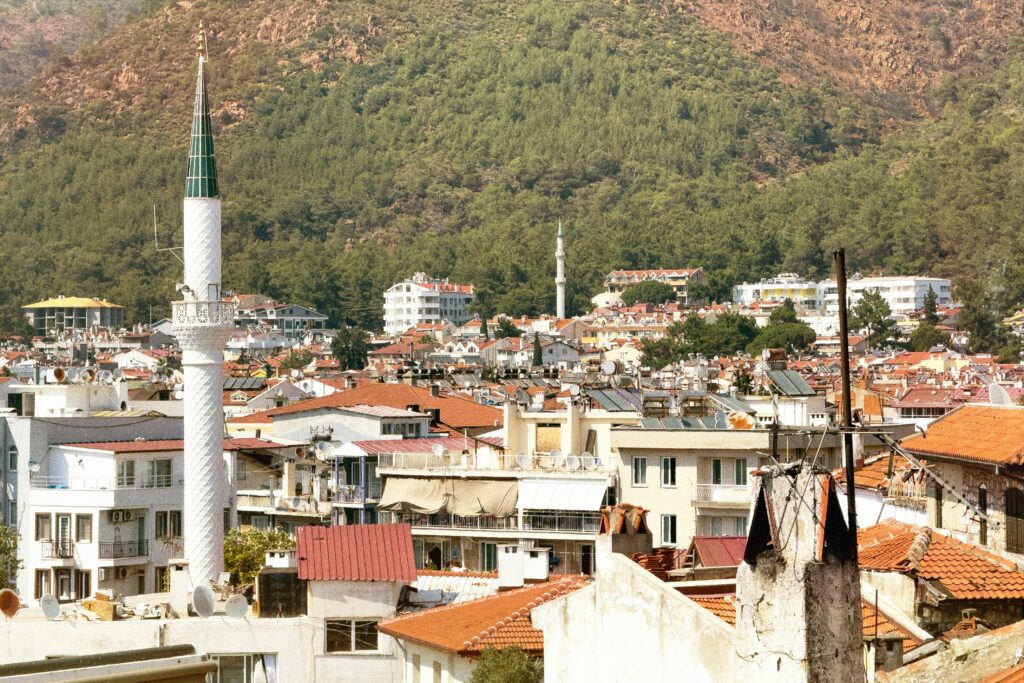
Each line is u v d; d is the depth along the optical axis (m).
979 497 70.94
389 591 83.31
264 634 82.56
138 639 82.75
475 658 73.00
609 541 56.09
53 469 146.62
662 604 47.78
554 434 145.62
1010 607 61.72
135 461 144.25
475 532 135.62
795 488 41.62
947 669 48.62
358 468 148.38
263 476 161.25
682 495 128.12
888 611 60.09
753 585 42.16
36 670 51.38
